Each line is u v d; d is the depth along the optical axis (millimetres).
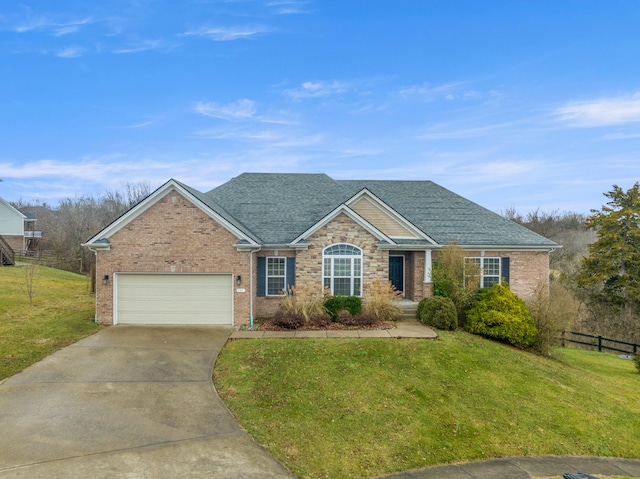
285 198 21391
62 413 8672
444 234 20125
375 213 19234
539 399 10930
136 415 8711
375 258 17484
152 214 15844
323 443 7980
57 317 16734
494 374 12086
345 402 9695
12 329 14516
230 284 16047
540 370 13148
